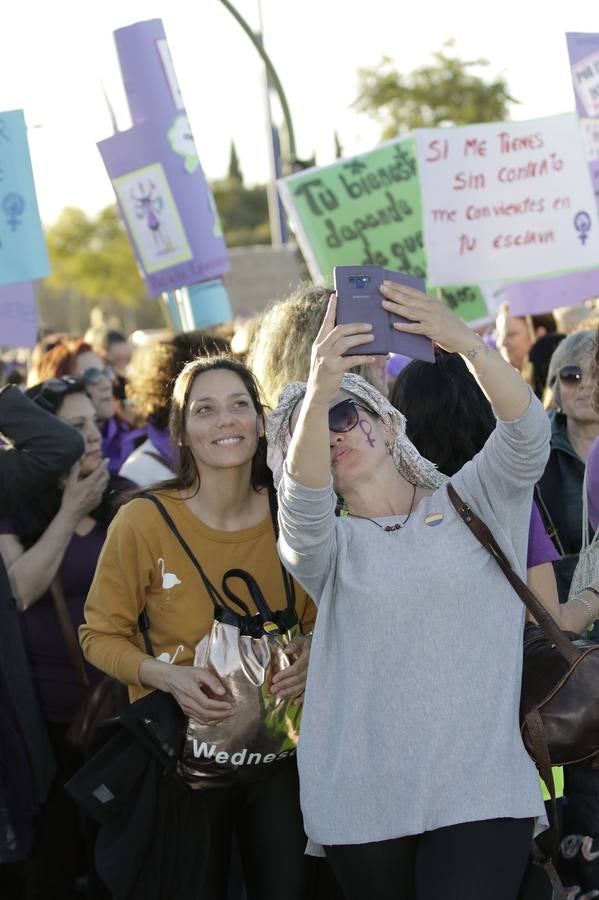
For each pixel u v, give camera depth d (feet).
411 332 8.71
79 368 19.25
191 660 10.74
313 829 9.17
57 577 13.85
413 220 23.17
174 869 10.65
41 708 13.79
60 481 13.99
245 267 49.42
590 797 10.42
